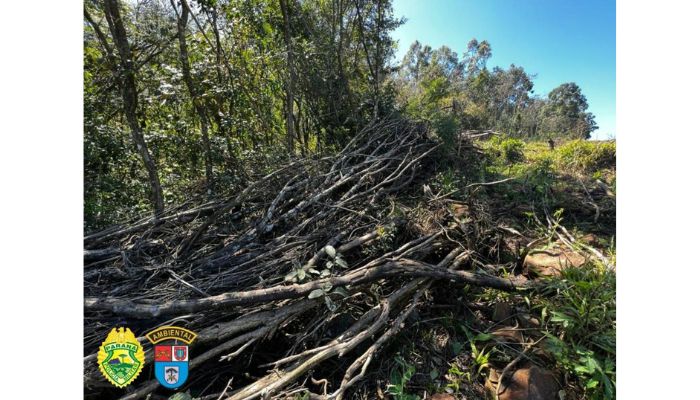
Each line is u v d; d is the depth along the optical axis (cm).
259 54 473
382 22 602
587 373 158
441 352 192
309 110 579
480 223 288
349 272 213
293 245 240
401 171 353
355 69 628
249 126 418
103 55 306
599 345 165
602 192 405
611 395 143
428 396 166
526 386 157
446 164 432
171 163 376
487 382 168
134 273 208
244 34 457
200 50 394
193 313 165
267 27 471
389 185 362
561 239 290
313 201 288
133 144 324
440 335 204
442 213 296
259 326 173
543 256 259
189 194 348
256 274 210
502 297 225
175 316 171
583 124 1296
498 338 189
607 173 577
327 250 210
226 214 288
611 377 155
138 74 305
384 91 603
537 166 483
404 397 162
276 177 330
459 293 233
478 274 223
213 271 217
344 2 588
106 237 244
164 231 264
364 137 466
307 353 161
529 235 305
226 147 363
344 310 201
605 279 199
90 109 291
